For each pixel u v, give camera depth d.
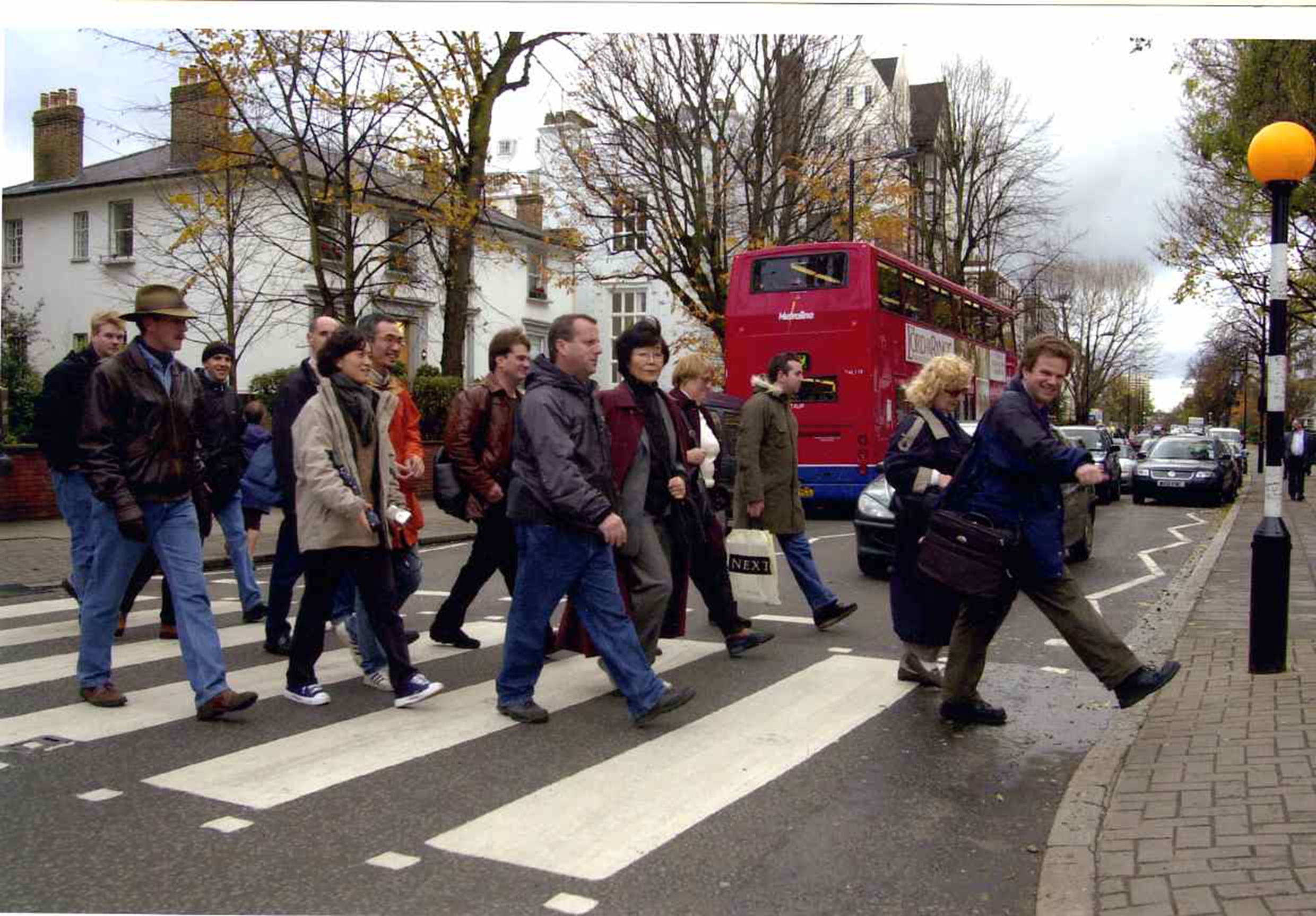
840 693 6.15
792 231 27.83
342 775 4.60
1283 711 5.39
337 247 17.95
